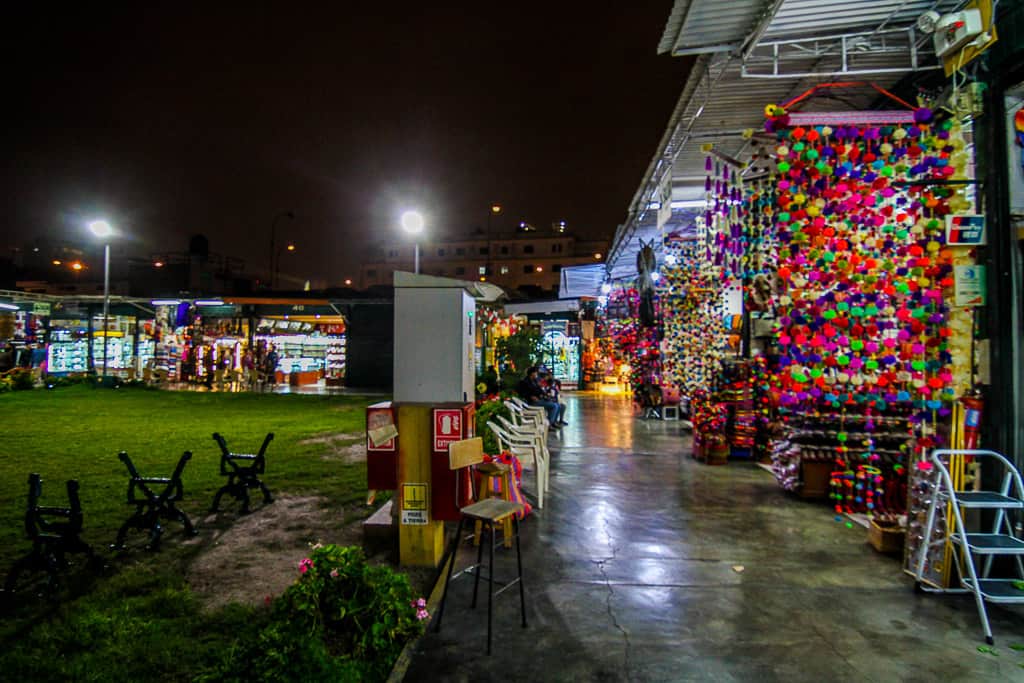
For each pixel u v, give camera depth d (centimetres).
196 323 2262
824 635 350
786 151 452
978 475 425
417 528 461
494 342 1303
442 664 319
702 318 998
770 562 466
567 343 2148
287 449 940
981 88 425
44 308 2148
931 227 435
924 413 452
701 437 870
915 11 449
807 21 461
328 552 357
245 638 326
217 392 1952
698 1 434
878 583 426
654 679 304
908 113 437
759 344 884
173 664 320
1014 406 416
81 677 308
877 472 561
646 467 827
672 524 564
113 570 450
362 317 2178
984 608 354
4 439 1016
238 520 576
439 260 5978
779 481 700
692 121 666
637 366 1502
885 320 473
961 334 437
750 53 488
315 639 290
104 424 1207
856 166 454
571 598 400
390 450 487
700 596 403
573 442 1035
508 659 324
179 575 439
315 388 2173
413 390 471
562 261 5656
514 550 493
